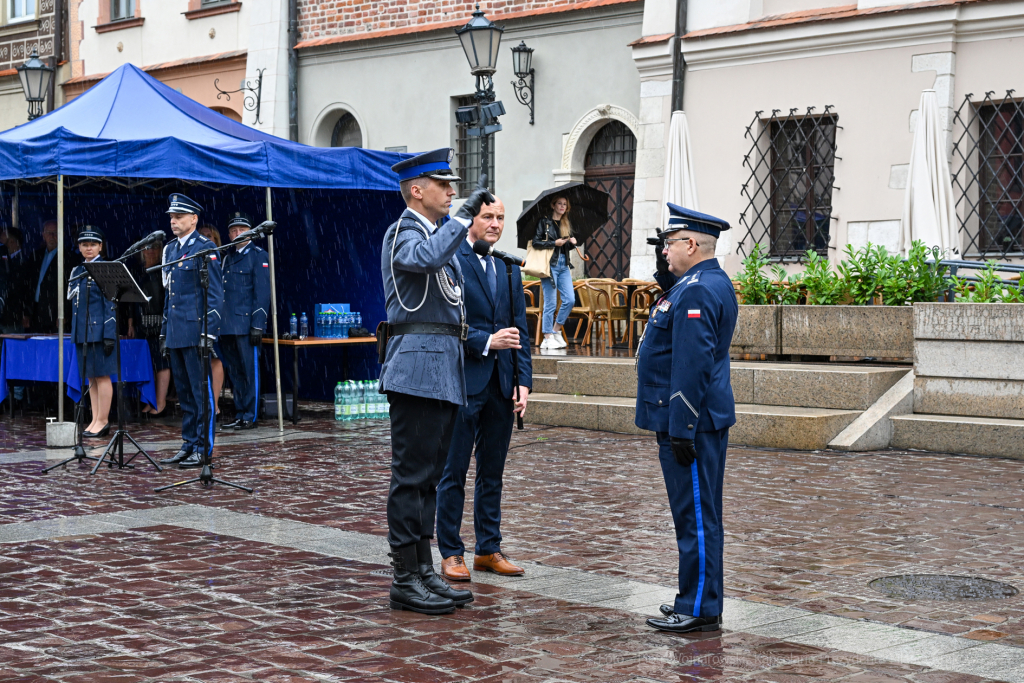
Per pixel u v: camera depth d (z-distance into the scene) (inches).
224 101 820.6
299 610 205.0
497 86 703.7
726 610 205.3
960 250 538.0
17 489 329.7
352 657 177.6
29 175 419.8
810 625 195.8
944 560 242.2
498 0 698.2
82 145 409.4
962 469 355.6
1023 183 531.8
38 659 176.9
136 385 488.1
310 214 571.2
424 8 730.8
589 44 665.6
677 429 186.4
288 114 787.4
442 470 211.5
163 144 413.1
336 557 246.7
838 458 377.4
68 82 909.2
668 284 199.5
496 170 708.7
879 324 429.7
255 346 466.3
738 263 604.1
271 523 282.2
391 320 204.7
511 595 215.6
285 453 399.2
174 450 407.5
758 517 285.1
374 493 323.0
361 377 555.2
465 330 208.4
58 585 222.7
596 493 318.7
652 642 185.8
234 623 196.9
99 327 442.3
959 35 538.3
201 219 582.9
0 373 506.9
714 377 190.5
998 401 392.2
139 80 467.8
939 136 513.7
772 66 589.9
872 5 558.9
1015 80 525.0
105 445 419.8
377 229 549.0
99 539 263.9
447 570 225.9
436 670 171.5
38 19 925.2
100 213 595.5
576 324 661.3
